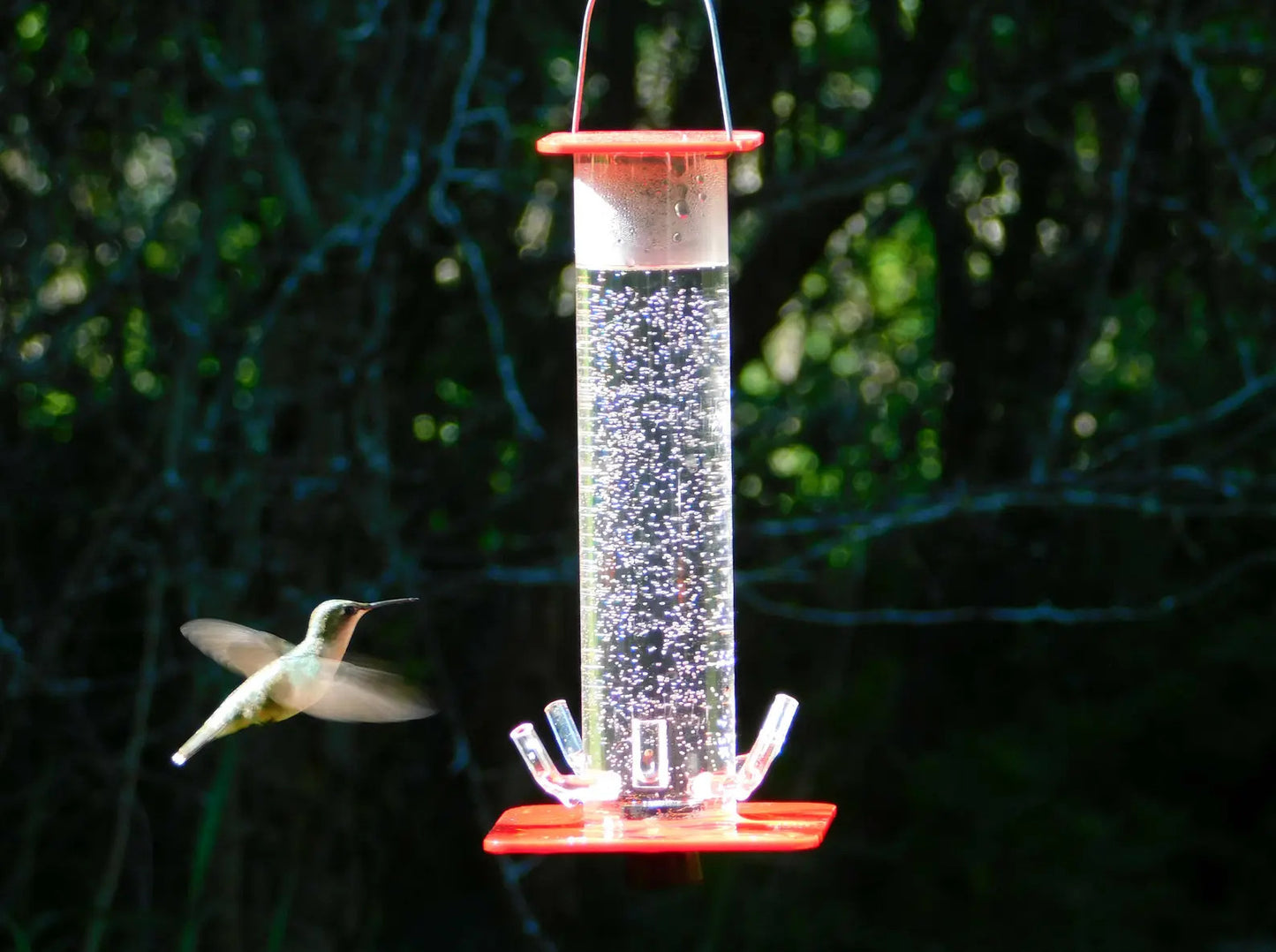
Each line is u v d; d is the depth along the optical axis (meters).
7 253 7.49
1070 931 8.98
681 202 4.22
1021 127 8.47
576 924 8.73
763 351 8.89
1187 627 9.62
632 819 3.94
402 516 8.04
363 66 7.52
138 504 7.30
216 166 7.30
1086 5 8.20
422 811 8.42
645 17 8.26
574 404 8.19
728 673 4.15
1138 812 9.48
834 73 8.68
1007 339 8.76
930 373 8.90
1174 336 8.73
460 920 8.45
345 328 7.43
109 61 7.46
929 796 9.32
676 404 4.20
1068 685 9.73
